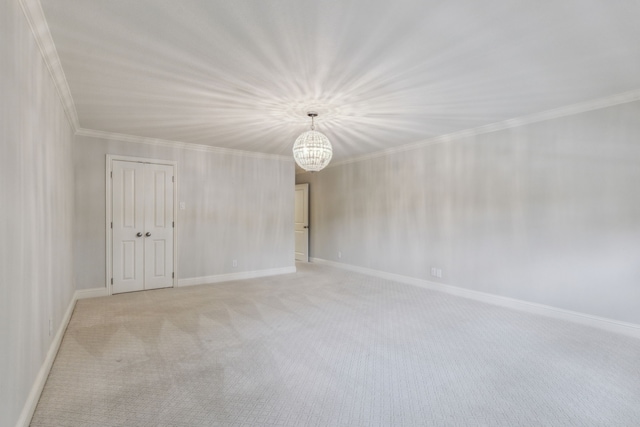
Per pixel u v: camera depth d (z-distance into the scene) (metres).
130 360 2.53
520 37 2.05
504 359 2.57
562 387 2.17
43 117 2.20
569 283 3.44
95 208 4.30
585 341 2.91
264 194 5.88
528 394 2.09
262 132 4.32
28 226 1.82
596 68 2.49
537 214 3.68
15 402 1.57
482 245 4.22
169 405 1.96
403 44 2.13
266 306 3.96
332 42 2.10
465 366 2.46
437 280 4.79
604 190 3.20
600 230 3.22
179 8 1.75
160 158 4.79
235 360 2.54
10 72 1.51
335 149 5.55
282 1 1.69
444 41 2.09
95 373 2.33
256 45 2.13
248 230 5.69
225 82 2.71
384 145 5.24
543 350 2.73
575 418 1.85
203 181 5.19
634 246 3.03
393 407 1.95
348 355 2.64
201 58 2.30
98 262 4.34
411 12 1.79
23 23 1.71
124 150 4.50
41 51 2.09
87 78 2.62
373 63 2.38
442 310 3.83
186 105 3.26
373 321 3.44
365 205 6.02
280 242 6.09
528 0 1.69
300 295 4.49
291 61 2.35
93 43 2.10
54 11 1.77
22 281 1.70
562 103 3.29
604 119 3.18
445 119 3.80
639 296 3.00
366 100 3.13
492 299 4.12
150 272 4.74
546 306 3.62
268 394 2.08
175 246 4.93
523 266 3.81
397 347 2.79
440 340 2.95
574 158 3.39
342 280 5.48
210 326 3.27
